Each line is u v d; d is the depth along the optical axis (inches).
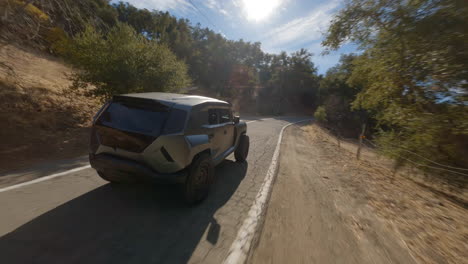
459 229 123.3
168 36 1587.1
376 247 99.9
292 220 119.1
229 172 193.6
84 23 335.0
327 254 92.4
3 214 99.9
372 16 211.2
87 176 154.8
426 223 127.6
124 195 131.0
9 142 198.4
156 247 87.8
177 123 112.7
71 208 111.3
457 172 192.2
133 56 348.8
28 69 426.6
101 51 335.3
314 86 2187.5
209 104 147.5
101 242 87.5
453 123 188.9
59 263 74.0
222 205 130.2
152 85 369.4
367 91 263.1
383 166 298.4
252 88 2043.6
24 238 85.0
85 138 259.1
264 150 309.0
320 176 211.0
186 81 421.7
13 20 266.1
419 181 244.1
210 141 141.0
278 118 1258.0
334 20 247.8
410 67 203.3
